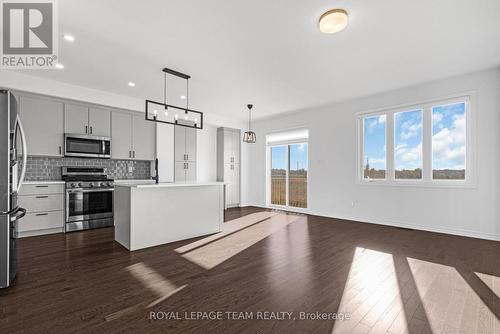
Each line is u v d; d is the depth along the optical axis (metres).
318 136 5.75
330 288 2.16
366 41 2.81
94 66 3.49
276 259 2.88
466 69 3.60
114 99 4.71
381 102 4.72
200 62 3.35
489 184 3.62
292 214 5.87
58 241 3.59
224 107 5.70
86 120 4.48
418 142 4.39
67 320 1.68
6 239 2.14
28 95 3.91
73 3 2.16
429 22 2.44
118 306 1.86
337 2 2.16
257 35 2.69
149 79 3.98
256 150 7.28
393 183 4.59
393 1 2.14
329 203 5.52
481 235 3.69
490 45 2.90
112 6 2.21
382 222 4.73
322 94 4.73
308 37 2.73
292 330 1.59
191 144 6.12
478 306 1.87
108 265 2.66
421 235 3.92
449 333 1.56
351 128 5.16
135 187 3.15
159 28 2.56
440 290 2.12
